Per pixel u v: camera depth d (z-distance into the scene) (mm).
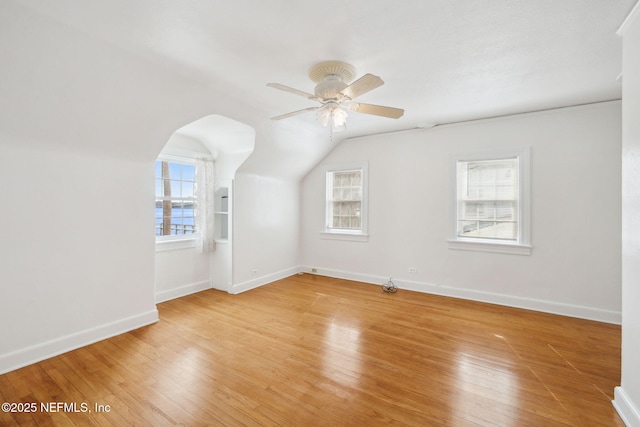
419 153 4176
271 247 4707
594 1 1596
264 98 3016
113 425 1635
